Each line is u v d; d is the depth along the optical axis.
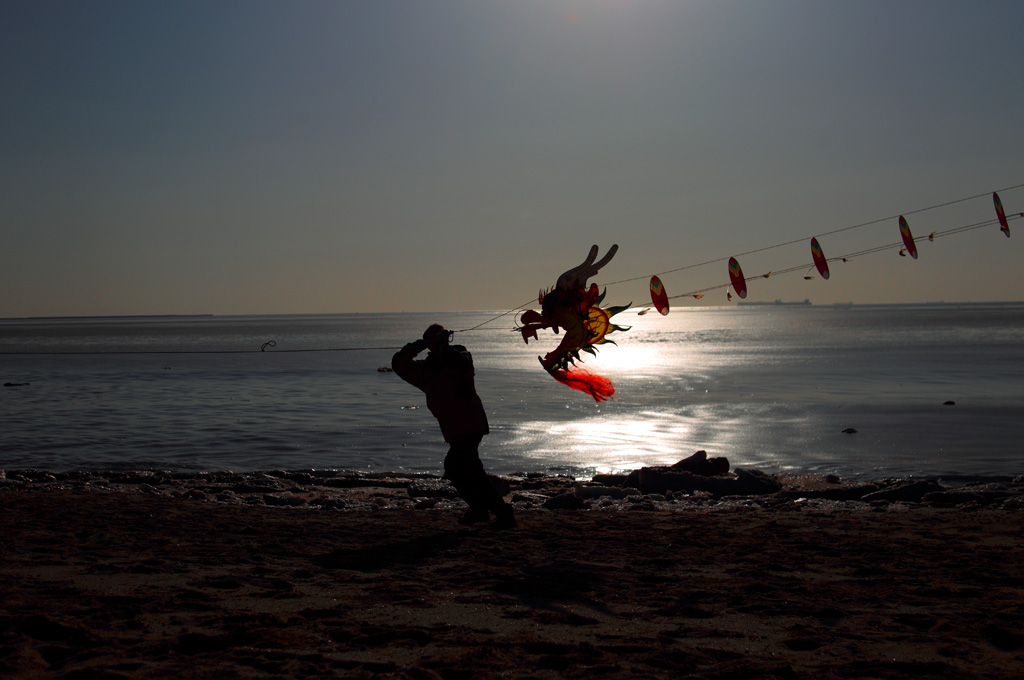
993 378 35.31
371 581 5.05
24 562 5.50
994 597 4.74
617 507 9.77
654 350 68.00
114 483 12.06
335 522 7.61
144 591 4.61
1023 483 12.24
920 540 6.72
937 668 3.46
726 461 12.55
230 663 3.38
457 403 6.73
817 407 25.17
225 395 30.58
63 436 19.30
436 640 3.79
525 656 3.57
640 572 5.40
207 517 7.79
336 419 22.94
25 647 3.45
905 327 133.12
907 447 17.09
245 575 5.17
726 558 5.90
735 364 48.12
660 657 3.57
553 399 28.48
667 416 23.38
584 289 6.62
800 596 4.75
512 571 5.35
